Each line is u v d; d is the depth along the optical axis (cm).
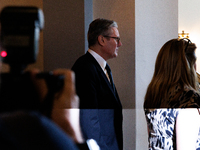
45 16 354
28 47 60
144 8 318
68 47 348
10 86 54
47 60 355
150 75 327
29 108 53
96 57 237
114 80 333
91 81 217
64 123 61
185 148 159
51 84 60
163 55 175
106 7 341
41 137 49
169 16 340
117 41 241
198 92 171
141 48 317
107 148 213
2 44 60
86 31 346
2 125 47
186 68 169
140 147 319
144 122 321
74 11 345
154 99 172
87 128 208
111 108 226
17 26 61
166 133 166
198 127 160
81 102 213
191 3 663
